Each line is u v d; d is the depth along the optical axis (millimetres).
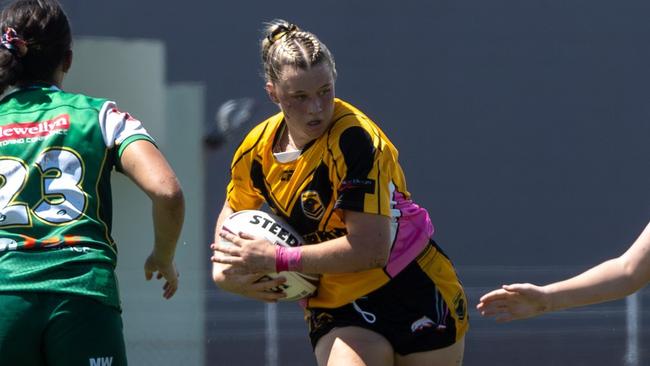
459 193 48125
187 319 38000
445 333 14141
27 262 12133
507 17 48938
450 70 48531
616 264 12430
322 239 13719
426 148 48219
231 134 45000
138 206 39438
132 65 41969
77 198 12438
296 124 12984
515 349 39531
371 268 13047
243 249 13211
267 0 47562
